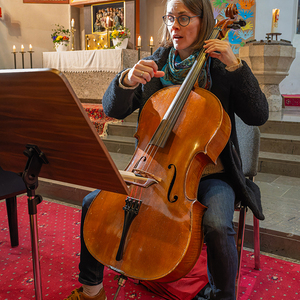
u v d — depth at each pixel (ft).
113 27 21.52
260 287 5.35
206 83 4.74
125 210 3.78
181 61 4.95
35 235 3.44
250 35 22.52
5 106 2.95
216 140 4.16
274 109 17.48
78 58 18.63
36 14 23.43
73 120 2.67
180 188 3.87
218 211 4.05
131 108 5.10
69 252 6.55
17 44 23.27
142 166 4.20
